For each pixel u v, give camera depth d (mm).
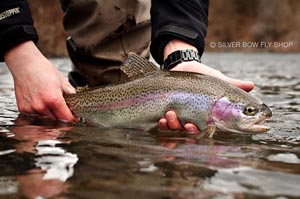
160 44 1212
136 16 1353
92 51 1353
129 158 737
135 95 1064
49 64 1087
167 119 1017
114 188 613
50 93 1046
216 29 10094
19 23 1073
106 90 1096
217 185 633
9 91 1734
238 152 804
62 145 812
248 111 996
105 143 837
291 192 618
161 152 783
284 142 903
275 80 2535
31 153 754
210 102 1016
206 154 779
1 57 1100
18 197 578
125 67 1108
